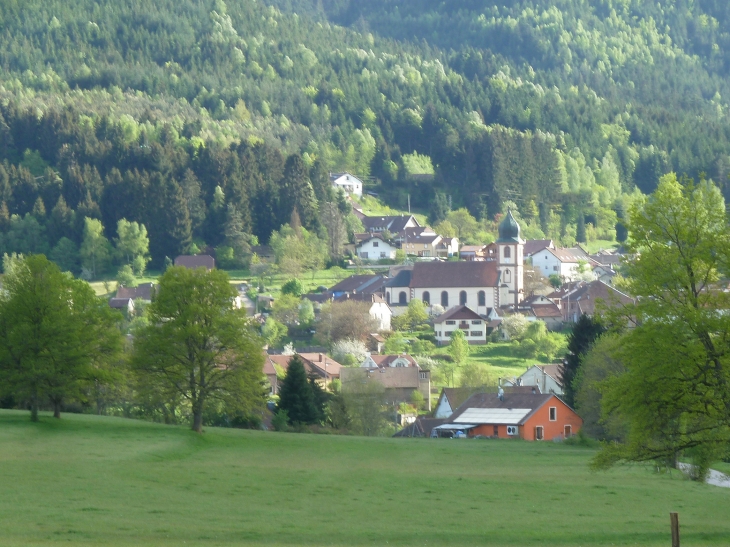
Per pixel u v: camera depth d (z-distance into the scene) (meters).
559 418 184.75
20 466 97.56
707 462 75.56
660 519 83.38
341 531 74.19
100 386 163.62
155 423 146.88
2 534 66.88
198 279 138.50
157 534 69.62
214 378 139.50
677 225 75.00
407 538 71.81
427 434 191.75
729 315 71.25
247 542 68.00
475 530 76.06
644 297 75.44
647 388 73.31
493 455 135.38
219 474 102.12
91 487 88.50
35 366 129.88
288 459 121.12
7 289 137.12
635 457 75.44
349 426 196.88
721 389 72.31
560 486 103.19
